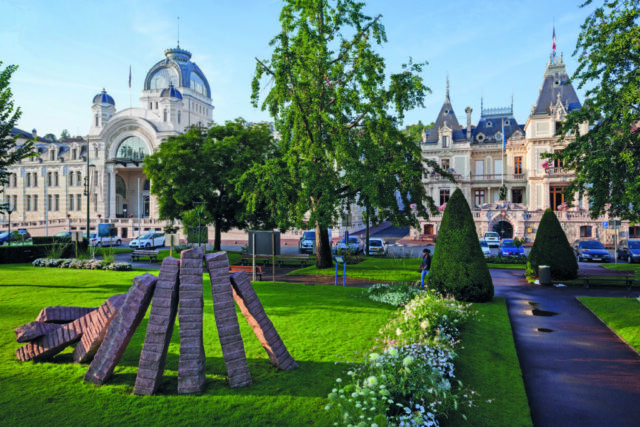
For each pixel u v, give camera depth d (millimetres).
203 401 6422
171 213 34031
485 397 7012
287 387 6965
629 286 17906
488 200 63125
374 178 19766
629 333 10922
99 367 7008
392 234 63031
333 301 13945
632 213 17812
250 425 5738
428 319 9711
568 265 19375
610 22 16859
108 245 50000
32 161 76438
